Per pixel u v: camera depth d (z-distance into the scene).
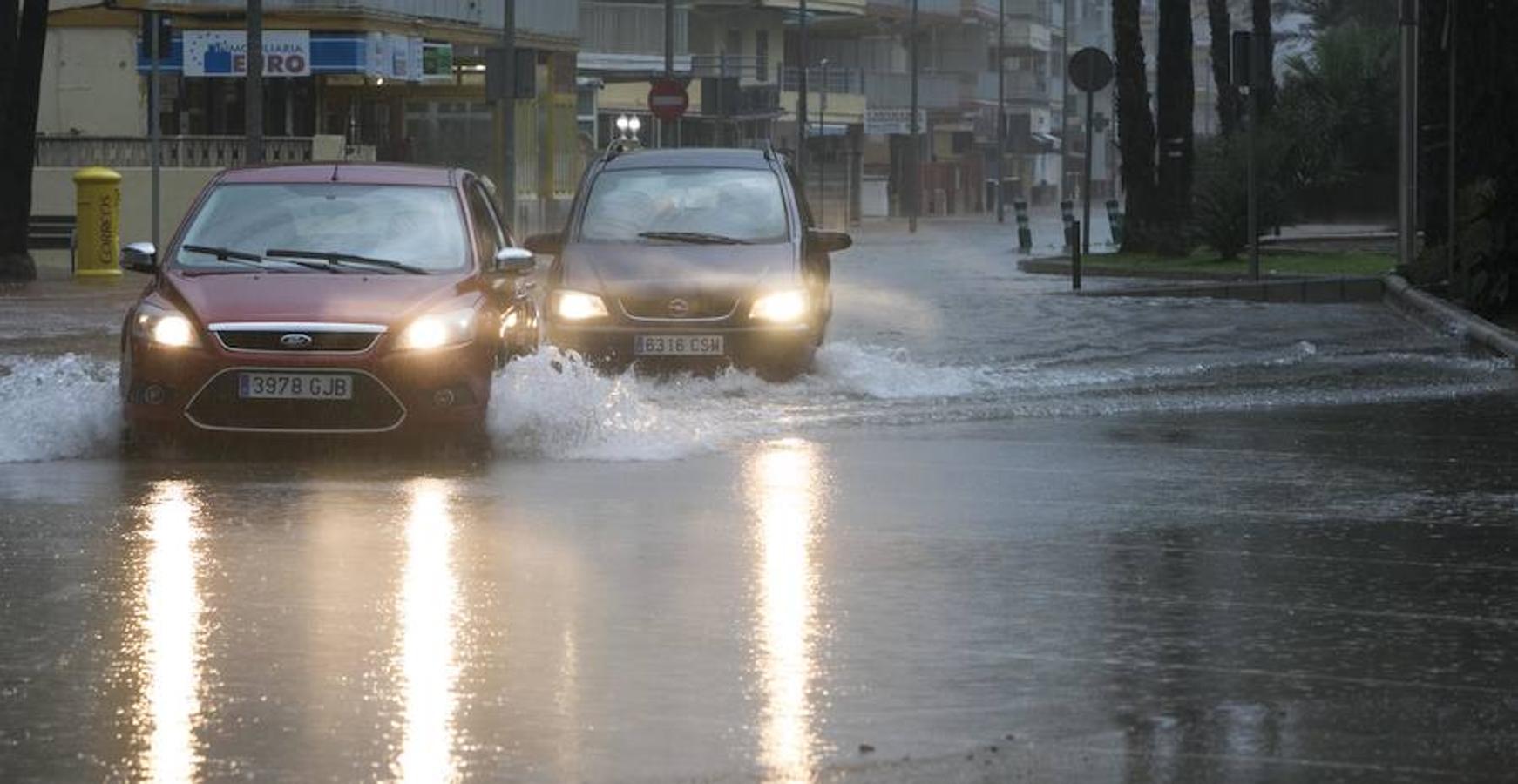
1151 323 58.78
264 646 18.36
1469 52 60.38
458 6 119.75
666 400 38.50
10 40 77.94
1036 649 18.48
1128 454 31.89
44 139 101.00
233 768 14.62
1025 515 25.95
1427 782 14.42
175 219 99.62
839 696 16.72
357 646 18.36
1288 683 17.28
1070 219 103.06
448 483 28.23
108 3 107.62
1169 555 23.25
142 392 30.78
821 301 43.47
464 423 31.09
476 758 14.89
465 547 23.27
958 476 29.36
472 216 34.47
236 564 22.17
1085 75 96.69
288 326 30.81
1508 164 56.09
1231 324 58.56
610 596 20.62
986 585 21.36
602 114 173.00
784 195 44.28
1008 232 170.00
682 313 41.03
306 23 106.88
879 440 33.38
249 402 30.70
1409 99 73.19
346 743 15.27
